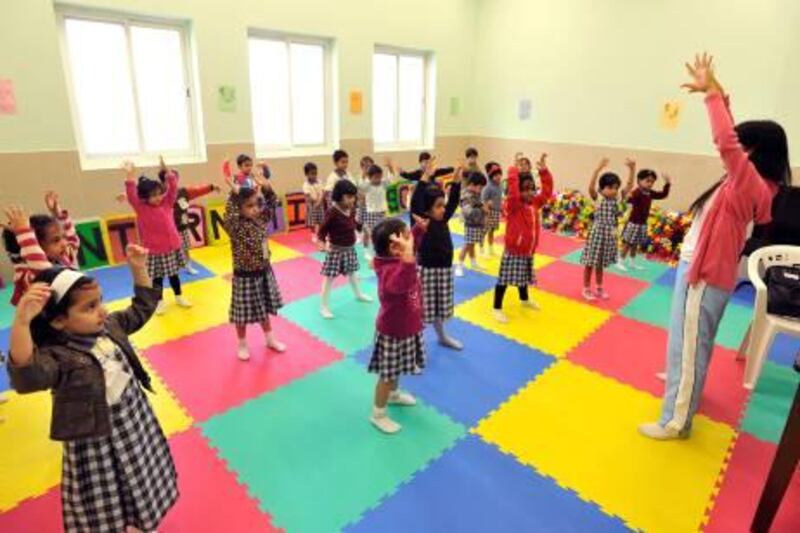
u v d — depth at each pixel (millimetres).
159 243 3576
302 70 6035
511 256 3482
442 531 1835
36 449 2262
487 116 7566
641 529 1864
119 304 3848
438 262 2984
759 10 4824
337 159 5398
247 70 5410
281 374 2871
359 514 1902
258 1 5297
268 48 5691
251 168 4996
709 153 5391
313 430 2387
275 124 5984
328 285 3604
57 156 4438
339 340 3291
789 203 4168
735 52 5055
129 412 1470
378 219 5168
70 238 3039
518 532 1840
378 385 2342
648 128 5832
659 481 2100
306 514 1897
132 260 1578
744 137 1995
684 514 1935
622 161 6141
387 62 6871
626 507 1964
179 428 2381
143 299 1610
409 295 2219
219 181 5477
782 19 4703
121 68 4777
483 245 5543
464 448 2277
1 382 2787
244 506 1929
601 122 6246
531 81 6891
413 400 2598
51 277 1330
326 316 3635
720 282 2078
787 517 1936
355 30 6129
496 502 1975
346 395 2674
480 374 2902
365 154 6660
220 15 5082
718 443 2342
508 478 2102
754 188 1920
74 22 4457
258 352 3123
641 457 2240
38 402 2607
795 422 1661
